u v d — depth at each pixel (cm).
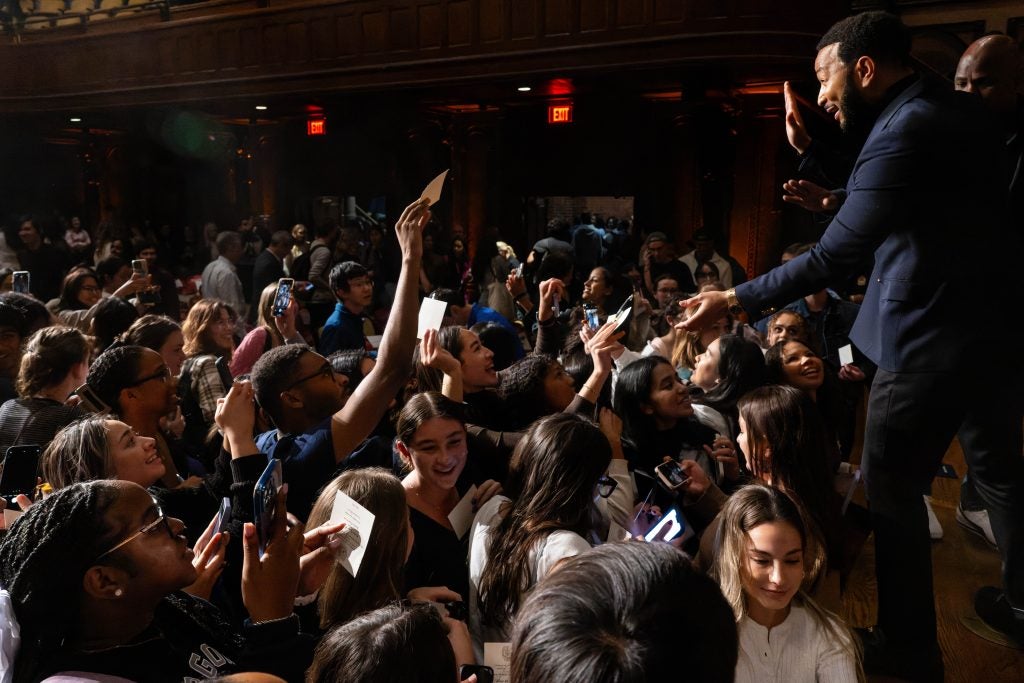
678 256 1056
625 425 315
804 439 264
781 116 1096
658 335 611
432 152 1235
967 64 291
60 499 154
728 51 875
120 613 153
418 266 243
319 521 203
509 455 296
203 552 189
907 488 259
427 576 241
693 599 85
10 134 1597
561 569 92
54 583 148
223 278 834
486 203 1218
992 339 242
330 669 140
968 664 286
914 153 231
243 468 207
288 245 908
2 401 364
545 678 81
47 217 1577
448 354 306
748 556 187
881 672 262
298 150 1477
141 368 299
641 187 1228
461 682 173
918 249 242
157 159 1631
